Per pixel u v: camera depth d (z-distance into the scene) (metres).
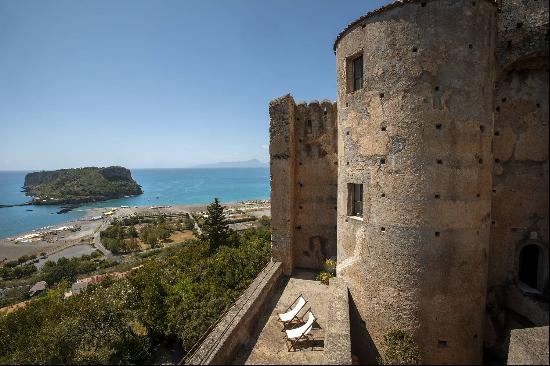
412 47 10.91
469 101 10.82
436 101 10.80
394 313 11.57
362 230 12.56
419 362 10.95
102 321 17.47
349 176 13.21
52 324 16.58
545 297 11.55
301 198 19.52
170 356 19.39
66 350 14.20
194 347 11.02
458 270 11.01
